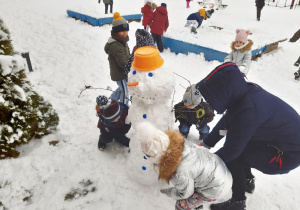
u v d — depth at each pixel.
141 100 2.18
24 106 3.01
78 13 8.01
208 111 2.96
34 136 3.10
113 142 3.17
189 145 1.93
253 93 1.77
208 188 1.87
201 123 3.07
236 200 2.23
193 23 7.20
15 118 2.85
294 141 1.84
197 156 1.79
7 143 2.76
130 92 2.17
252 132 1.74
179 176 1.70
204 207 2.44
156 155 1.57
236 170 2.16
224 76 1.67
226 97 1.70
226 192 1.94
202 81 1.83
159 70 2.06
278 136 1.84
